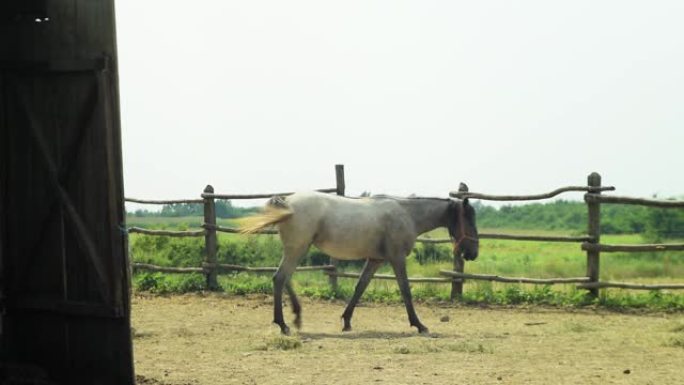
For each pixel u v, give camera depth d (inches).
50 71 277.6
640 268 827.4
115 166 271.3
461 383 308.2
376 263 478.6
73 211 278.2
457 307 576.7
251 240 823.1
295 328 479.5
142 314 543.5
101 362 279.6
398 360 360.8
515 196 584.7
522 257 1045.2
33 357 292.5
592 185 569.9
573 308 559.5
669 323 479.5
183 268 666.2
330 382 309.9
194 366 345.4
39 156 284.5
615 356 372.8
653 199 550.3
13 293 292.8
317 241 462.6
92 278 277.9
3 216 291.6
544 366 346.0
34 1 279.7
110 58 268.7
